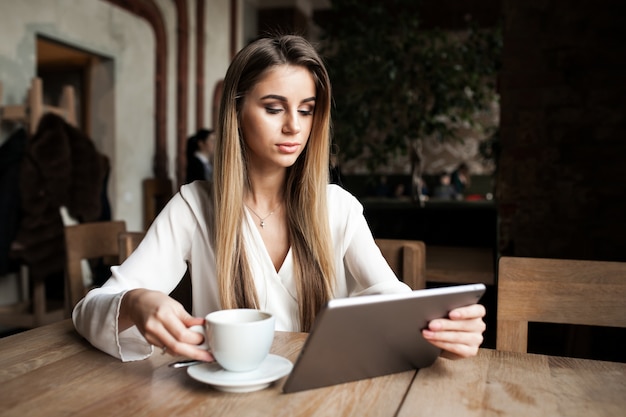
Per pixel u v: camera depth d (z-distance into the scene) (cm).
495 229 310
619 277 109
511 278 113
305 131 108
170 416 65
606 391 75
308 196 115
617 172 248
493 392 74
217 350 73
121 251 159
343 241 123
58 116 347
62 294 386
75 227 191
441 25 897
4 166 326
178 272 117
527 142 258
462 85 427
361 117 427
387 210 325
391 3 510
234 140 109
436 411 67
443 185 1039
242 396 71
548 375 81
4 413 66
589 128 251
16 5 387
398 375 81
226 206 109
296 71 104
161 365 84
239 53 108
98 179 368
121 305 87
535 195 257
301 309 114
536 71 256
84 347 93
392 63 408
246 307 111
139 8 535
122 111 520
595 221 251
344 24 438
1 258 318
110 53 497
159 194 564
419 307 75
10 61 382
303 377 71
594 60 249
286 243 118
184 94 619
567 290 111
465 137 1127
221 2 719
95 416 65
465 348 81
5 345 94
